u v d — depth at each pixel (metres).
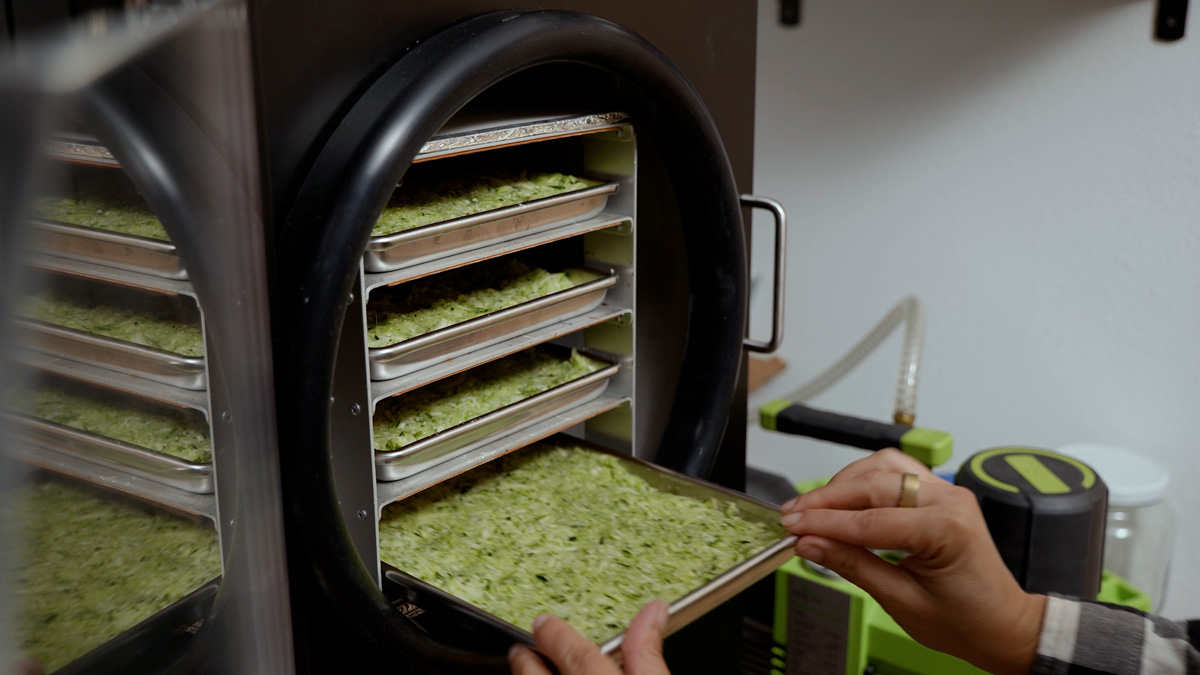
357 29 0.67
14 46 0.41
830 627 1.17
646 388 1.04
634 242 0.94
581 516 0.91
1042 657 0.80
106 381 0.48
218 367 0.55
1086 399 1.62
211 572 0.57
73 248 0.45
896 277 1.77
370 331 0.79
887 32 1.67
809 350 1.92
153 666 0.54
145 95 0.47
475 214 0.78
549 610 0.75
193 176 0.51
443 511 0.91
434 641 0.75
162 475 0.52
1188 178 1.45
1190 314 1.48
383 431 0.82
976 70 1.60
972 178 1.65
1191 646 0.77
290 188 0.66
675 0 0.92
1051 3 1.50
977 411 1.74
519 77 0.91
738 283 1.01
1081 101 1.52
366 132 0.65
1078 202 1.55
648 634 0.65
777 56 1.82
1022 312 1.65
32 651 0.46
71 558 0.47
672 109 0.87
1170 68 1.43
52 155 0.43
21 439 0.43
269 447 0.60
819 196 1.83
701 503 0.92
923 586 0.82
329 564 0.68
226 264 0.55
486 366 0.98
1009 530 1.08
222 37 0.52
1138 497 1.29
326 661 0.74
